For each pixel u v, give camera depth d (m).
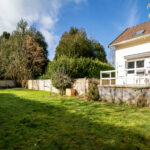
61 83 11.84
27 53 21.02
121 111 5.72
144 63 9.43
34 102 7.70
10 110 5.60
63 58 13.18
